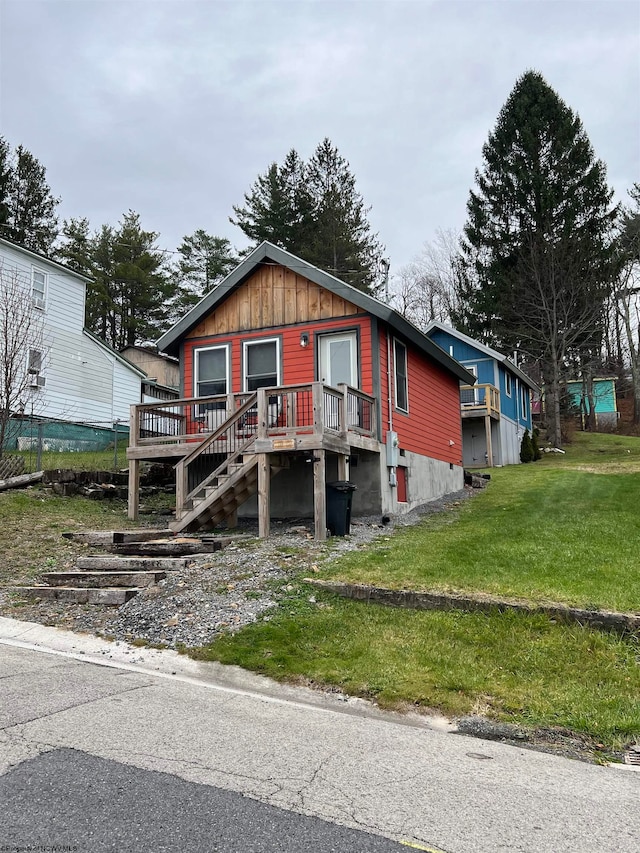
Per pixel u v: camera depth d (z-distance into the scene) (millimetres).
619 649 5672
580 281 29531
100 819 2939
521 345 32062
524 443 25641
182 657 5926
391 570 7730
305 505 12633
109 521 11445
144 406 12156
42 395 20438
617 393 42469
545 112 32531
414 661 5660
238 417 11000
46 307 21109
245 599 7086
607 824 3170
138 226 41312
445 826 3061
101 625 6773
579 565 7652
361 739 4203
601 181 31547
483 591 6793
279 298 13555
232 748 3891
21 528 10297
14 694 4707
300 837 2867
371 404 12461
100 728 4094
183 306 40688
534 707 4871
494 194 33406
